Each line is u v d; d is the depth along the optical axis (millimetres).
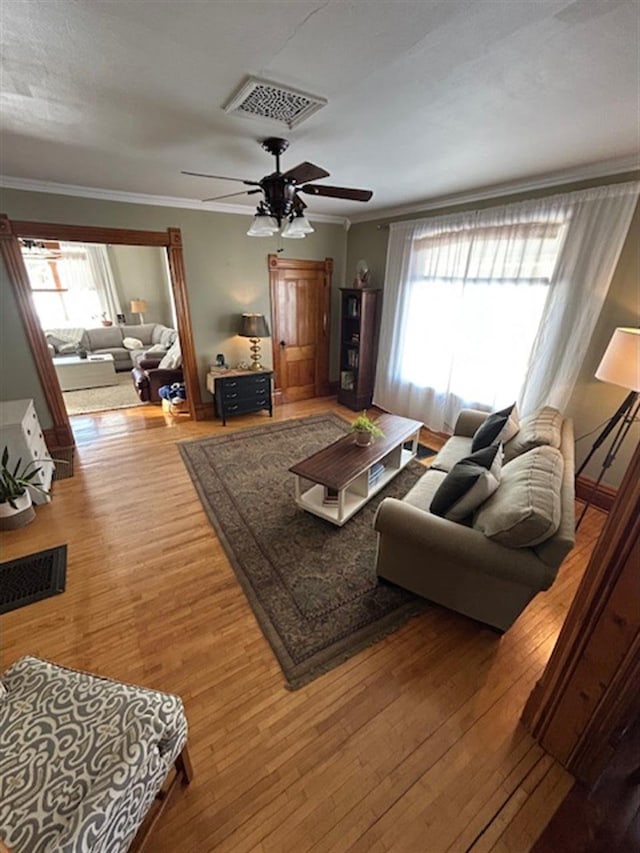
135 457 3879
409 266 4395
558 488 1837
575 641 1312
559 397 3189
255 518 2889
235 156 2643
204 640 1912
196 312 4637
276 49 1424
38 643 1890
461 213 3725
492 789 1358
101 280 8078
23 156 2656
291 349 5523
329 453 3004
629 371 2311
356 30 1310
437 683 1715
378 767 1416
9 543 2613
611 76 1577
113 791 938
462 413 3381
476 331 3789
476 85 1670
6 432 2893
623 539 1155
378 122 2045
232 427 4695
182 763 1310
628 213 2633
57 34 1330
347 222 5293
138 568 2387
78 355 6809
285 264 5070
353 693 1670
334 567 2400
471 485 1931
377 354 5191
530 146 2396
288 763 1425
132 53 1454
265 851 1209
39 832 894
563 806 1317
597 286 2846
